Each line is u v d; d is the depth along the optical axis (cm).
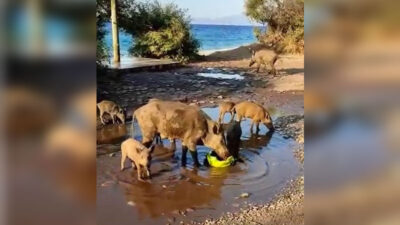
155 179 629
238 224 502
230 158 696
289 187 616
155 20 1950
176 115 696
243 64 1928
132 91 1252
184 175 651
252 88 1376
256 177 652
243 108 918
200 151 767
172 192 586
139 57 1944
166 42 1919
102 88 1241
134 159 631
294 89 1353
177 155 742
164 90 1292
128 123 928
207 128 702
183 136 696
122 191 581
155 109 714
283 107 1132
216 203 559
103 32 1359
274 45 2205
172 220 509
